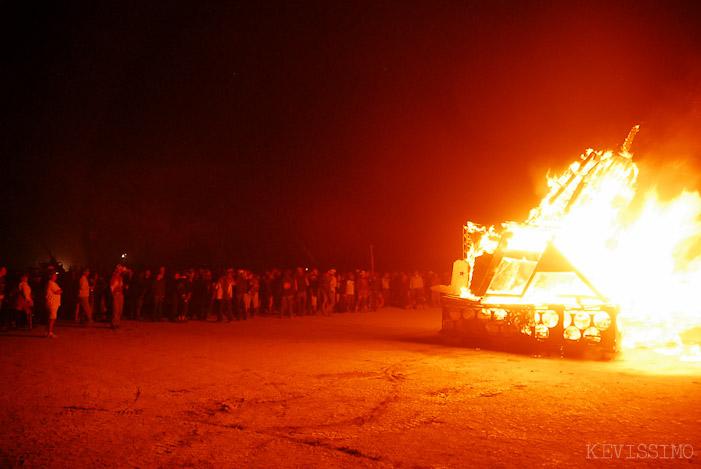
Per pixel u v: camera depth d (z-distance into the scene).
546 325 11.58
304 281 21.75
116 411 7.06
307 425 6.40
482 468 5.00
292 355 11.44
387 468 5.02
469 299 13.16
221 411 7.04
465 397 7.71
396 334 15.25
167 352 11.91
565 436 5.92
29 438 5.95
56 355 11.49
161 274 19.44
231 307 19.78
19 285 15.79
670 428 6.20
